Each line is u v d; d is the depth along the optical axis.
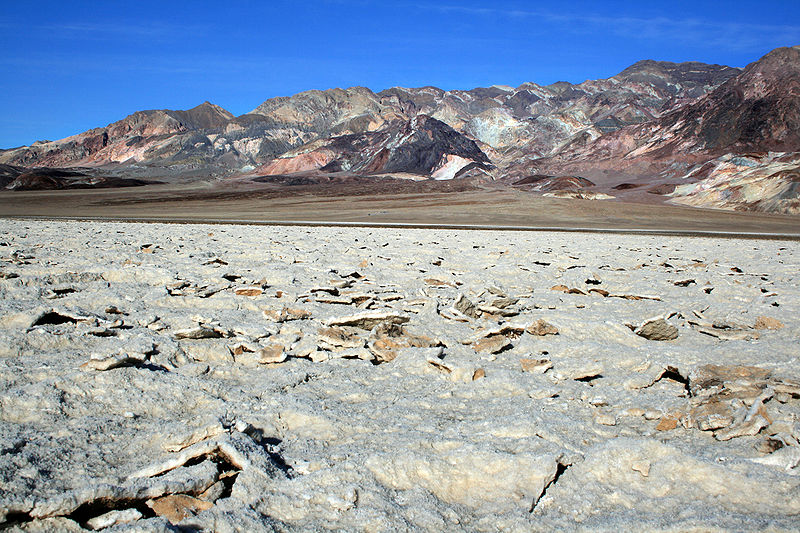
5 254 15.60
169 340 7.20
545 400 5.68
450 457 4.30
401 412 5.37
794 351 7.13
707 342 8.09
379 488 3.95
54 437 4.59
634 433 4.92
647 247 26.11
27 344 6.85
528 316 9.37
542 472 4.09
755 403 5.11
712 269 16.97
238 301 10.18
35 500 3.55
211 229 34.47
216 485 3.97
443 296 11.23
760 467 4.12
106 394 5.52
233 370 6.64
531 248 23.42
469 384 6.18
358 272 13.88
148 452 4.55
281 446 4.68
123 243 21.14
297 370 6.57
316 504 3.78
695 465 4.16
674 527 3.47
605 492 3.98
